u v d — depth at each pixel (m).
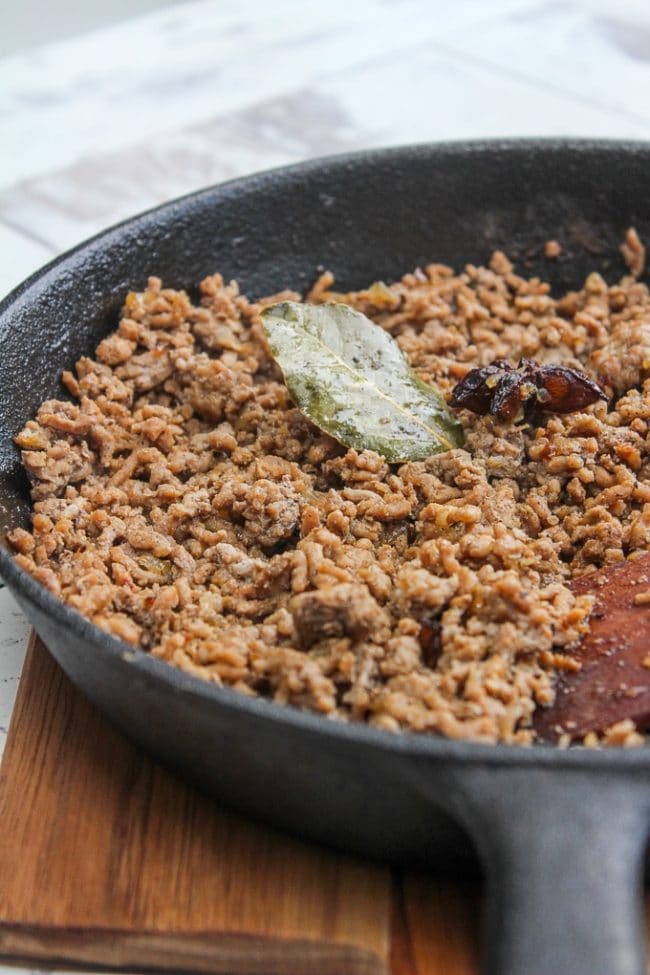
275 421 0.48
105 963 0.39
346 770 0.36
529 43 0.74
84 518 0.45
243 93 0.70
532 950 0.34
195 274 0.52
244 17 0.78
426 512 0.44
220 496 0.45
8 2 1.04
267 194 0.52
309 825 0.38
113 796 0.41
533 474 0.45
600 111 0.67
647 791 0.34
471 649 0.39
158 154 0.66
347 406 0.46
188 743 0.38
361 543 0.43
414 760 0.35
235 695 0.36
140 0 1.04
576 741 0.39
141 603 0.42
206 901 0.39
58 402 0.47
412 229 0.54
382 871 0.39
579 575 0.43
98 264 0.49
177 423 0.48
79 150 0.66
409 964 0.38
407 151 0.53
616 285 0.53
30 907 0.39
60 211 0.62
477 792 0.34
